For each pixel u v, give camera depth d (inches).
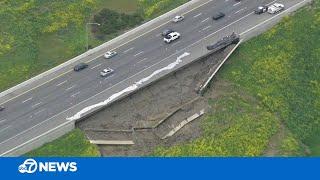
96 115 6058.1
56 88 6323.8
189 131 6008.9
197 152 5748.0
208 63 6658.5
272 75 6579.7
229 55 6668.3
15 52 6801.2
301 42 6924.2
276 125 6117.1
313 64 6752.0
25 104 6141.7
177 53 6717.5
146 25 7126.0
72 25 7224.4
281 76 6584.6
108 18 7263.8
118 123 6048.2
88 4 7480.3
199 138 5915.4
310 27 7076.8
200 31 7037.4
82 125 5979.3
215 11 7337.6
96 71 6530.5
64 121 5910.4
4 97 6215.6
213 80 6510.8
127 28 7150.6
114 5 7519.7
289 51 6820.9
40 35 7086.6
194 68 6594.5
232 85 6471.5
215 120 6092.5
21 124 5915.4
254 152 5797.2
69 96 6220.5
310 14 7244.1
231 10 7342.5
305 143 6141.7
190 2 7445.9
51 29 7126.0
